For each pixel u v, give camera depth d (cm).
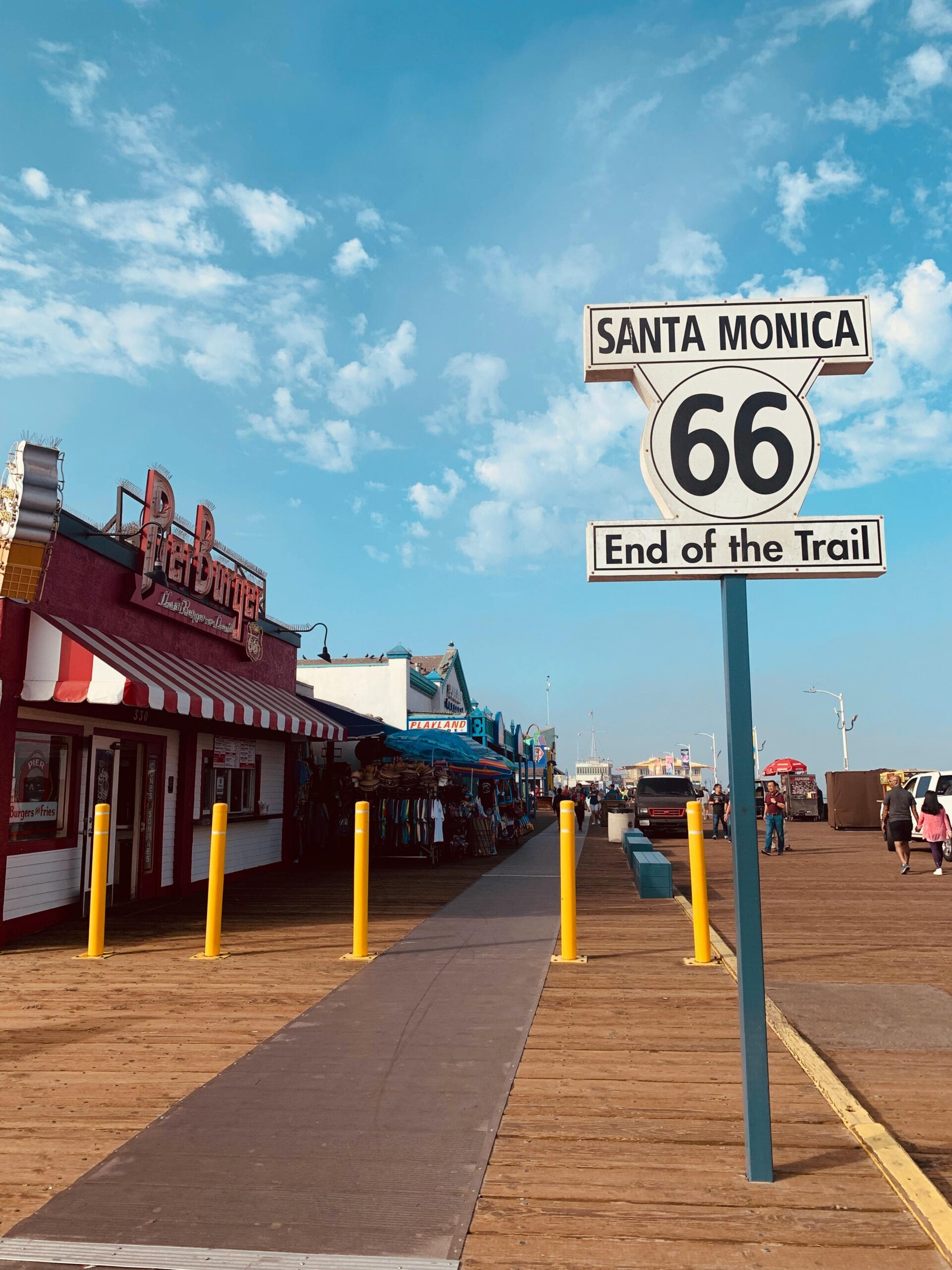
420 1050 576
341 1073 533
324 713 2123
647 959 869
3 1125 455
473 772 2295
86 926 1059
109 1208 365
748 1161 392
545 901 1296
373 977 788
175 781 1371
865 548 425
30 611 970
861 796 3606
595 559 430
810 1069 531
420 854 1888
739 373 443
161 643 1286
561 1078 526
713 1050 581
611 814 2717
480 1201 372
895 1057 574
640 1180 391
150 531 1216
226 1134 441
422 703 2928
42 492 926
